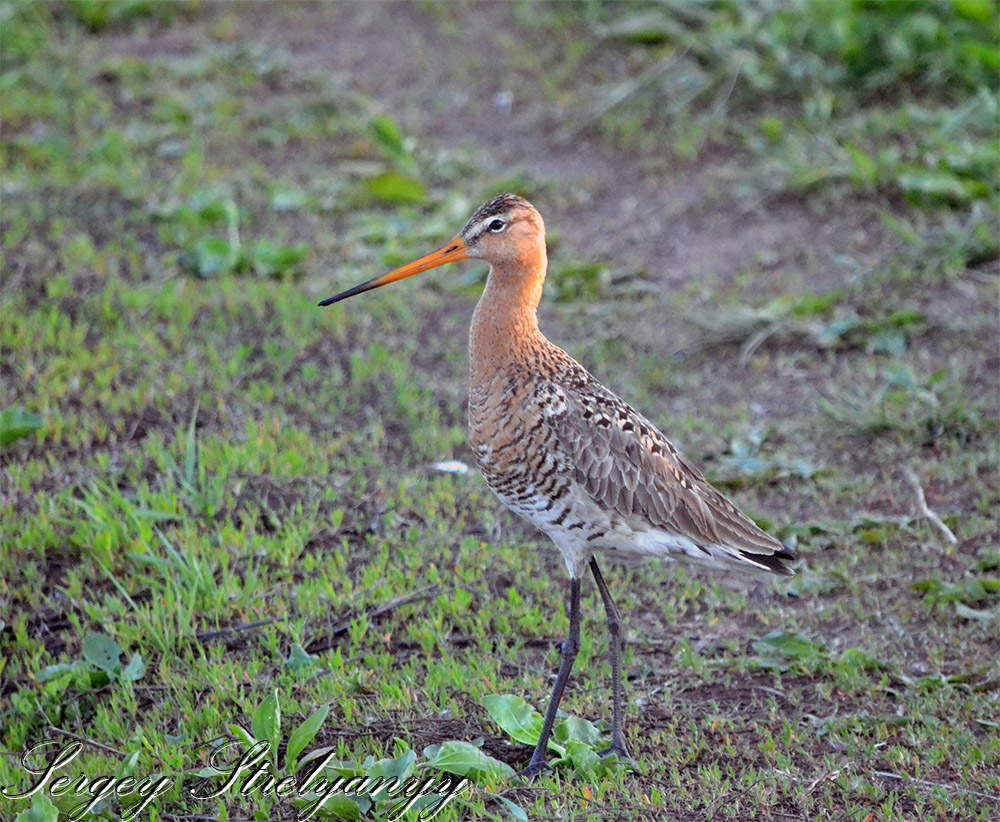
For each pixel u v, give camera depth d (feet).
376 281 32.24
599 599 34.91
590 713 30.22
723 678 31.68
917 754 28.32
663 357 46.70
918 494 38.58
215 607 33.19
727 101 60.85
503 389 30.01
